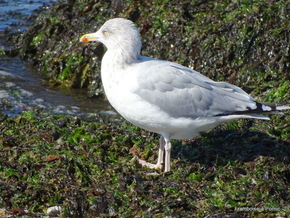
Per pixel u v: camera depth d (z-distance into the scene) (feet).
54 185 37.55
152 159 43.19
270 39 57.57
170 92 39.34
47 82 62.64
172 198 36.83
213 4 63.05
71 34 66.80
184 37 60.29
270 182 38.37
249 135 45.11
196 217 34.88
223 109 40.27
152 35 61.57
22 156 40.88
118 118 54.39
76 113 55.16
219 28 59.57
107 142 44.32
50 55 66.03
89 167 40.04
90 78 61.77
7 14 80.02
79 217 35.58
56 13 70.95
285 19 58.65
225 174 39.58
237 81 56.95
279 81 54.44
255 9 59.72
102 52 62.23
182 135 41.19
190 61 59.11
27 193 36.58
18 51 69.31
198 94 39.86
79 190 37.17
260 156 41.47
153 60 40.96
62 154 41.50
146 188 37.96
